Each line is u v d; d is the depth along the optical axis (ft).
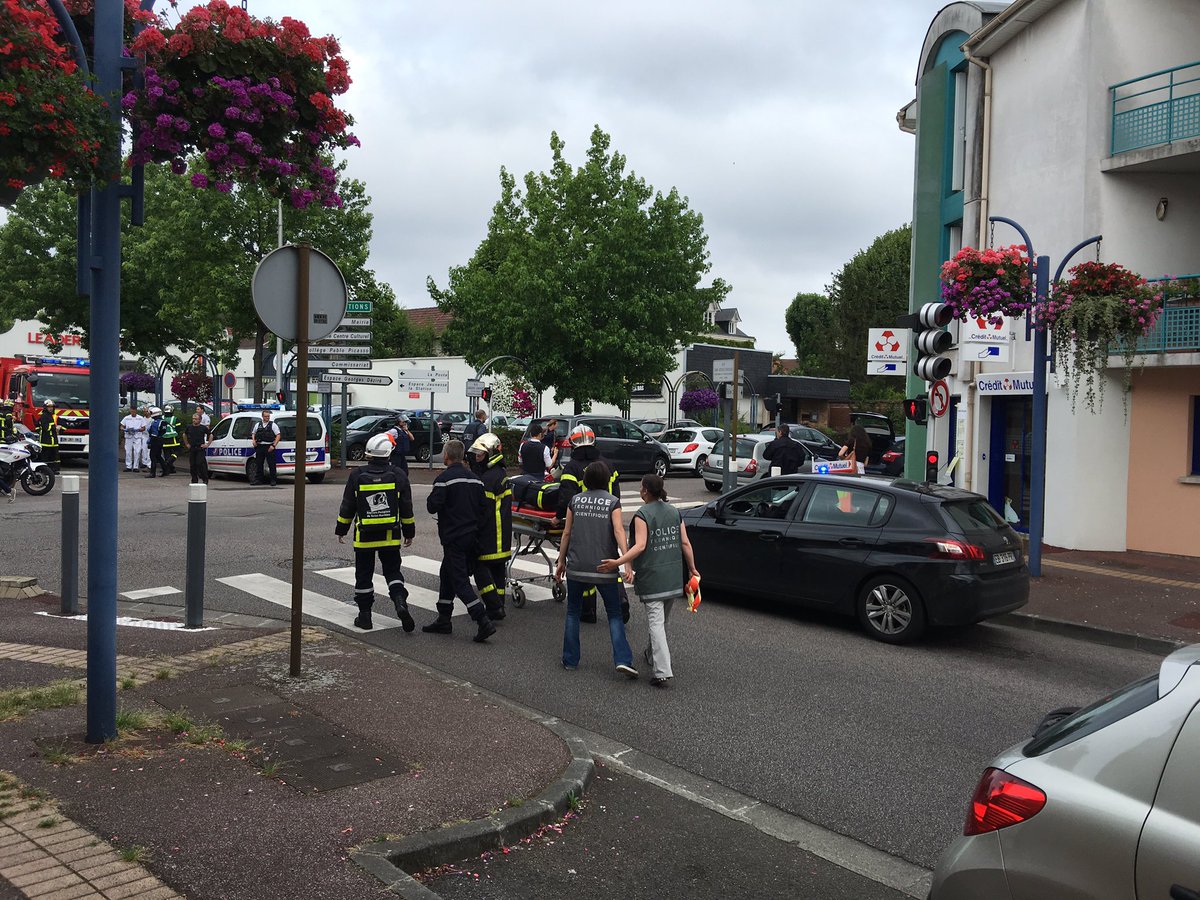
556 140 95.20
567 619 25.08
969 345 46.01
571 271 90.74
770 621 31.42
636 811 16.35
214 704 19.63
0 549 40.47
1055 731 9.71
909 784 17.79
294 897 11.82
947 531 28.43
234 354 107.04
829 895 13.64
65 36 15.53
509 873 13.83
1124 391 47.16
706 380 151.64
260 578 35.96
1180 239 48.65
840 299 171.63
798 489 32.04
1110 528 47.60
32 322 158.20
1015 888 8.83
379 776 16.12
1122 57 48.37
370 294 93.86
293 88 16.74
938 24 64.54
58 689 19.54
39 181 14.07
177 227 86.33
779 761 18.85
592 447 32.58
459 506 27.99
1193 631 30.40
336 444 94.48
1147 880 8.05
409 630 28.37
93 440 16.35
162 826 13.60
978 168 57.06
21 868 12.14
